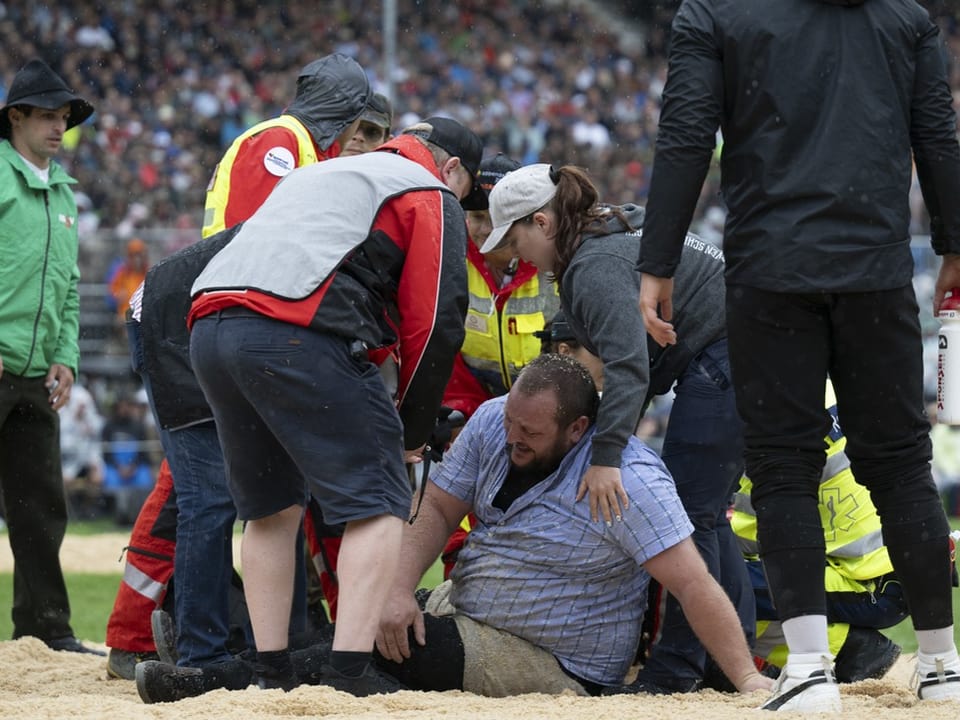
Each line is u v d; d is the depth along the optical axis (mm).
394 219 16234
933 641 14805
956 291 15469
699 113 14258
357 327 15609
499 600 17016
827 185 13953
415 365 16203
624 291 16547
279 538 16516
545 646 17016
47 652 23812
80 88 93875
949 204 14555
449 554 21781
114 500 58375
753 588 19750
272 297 15430
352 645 15508
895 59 14305
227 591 18609
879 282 14008
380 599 15625
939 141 14500
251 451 16109
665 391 18891
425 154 18328
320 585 23016
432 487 17609
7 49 95375
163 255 63344
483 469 17328
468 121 100438
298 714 14562
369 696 15328
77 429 58844
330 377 15352
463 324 16484
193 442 18703
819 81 14102
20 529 25344
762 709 14422
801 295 14219
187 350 18688
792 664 14406
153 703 16344
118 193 83312
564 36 112812
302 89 22531
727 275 14609
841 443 19328
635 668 18953
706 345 18328
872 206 14016
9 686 20500
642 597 17453
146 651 20953
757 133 14258
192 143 91688
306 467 15469
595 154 100438
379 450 15594
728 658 16625
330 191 16203
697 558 16406
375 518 15617
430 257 16109
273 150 21516
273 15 105438
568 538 16734
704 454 18016
